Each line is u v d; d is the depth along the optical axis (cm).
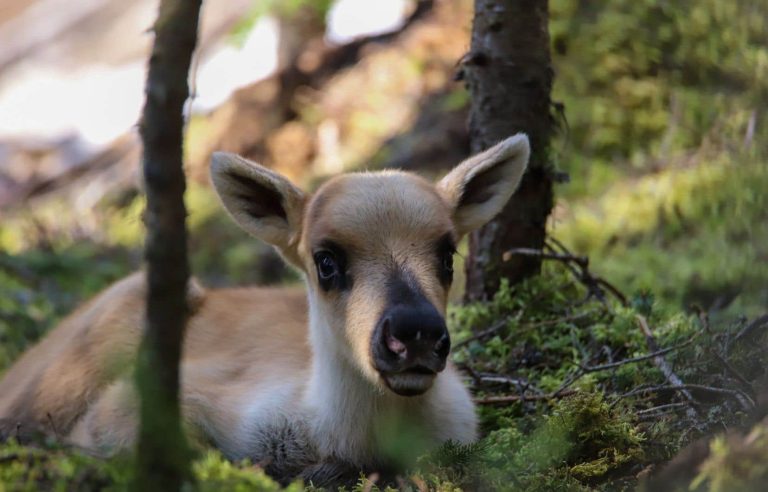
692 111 1903
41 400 1177
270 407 1023
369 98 2598
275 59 2728
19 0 3172
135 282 1215
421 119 2442
